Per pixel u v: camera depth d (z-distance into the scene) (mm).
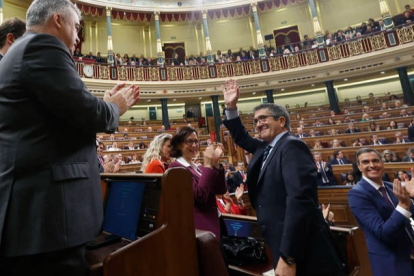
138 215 1037
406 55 10438
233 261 1978
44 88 788
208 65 12711
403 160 5246
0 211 738
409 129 6406
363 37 11141
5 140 798
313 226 1345
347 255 1938
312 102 14172
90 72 10914
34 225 745
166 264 899
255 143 1911
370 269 2025
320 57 11820
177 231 947
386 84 12969
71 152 863
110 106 974
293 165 1371
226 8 13891
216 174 1584
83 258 832
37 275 762
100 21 14109
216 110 12609
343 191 4012
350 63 11336
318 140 7539
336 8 14039
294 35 14586
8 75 824
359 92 13438
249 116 12664
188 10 13680
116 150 7184
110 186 1284
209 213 1614
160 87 12156
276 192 1462
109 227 1161
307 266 1312
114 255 800
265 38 14922
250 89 12609
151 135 9789
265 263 1988
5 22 1442
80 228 813
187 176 1014
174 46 15055
